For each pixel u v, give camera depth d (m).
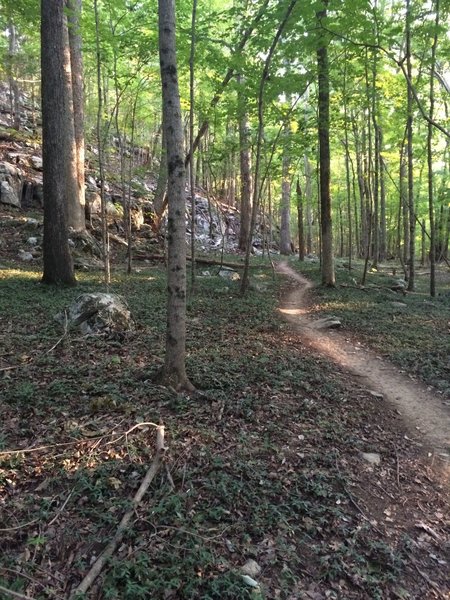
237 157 32.22
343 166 32.97
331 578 3.13
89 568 3.00
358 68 14.21
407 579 3.24
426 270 23.91
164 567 2.99
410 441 5.15
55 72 10.53
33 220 16.30
